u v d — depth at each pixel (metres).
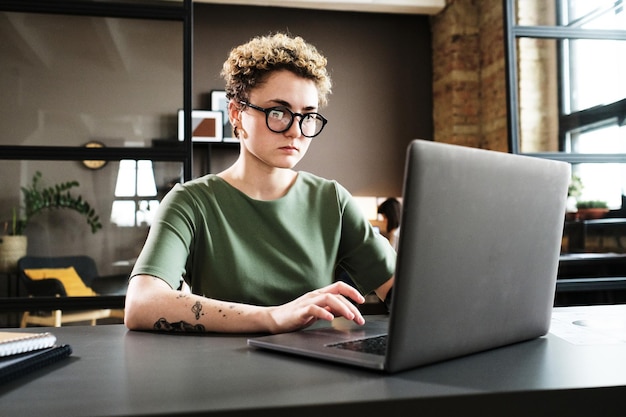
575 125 3.13
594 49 3.17
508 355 0.79
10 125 2.44
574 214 3.09
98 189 2.51
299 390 0.61
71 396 0.61
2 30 2.44
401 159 6.57
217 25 6.24
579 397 0.61
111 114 2.53
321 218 1.45
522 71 3.11
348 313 0.94
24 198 2.45
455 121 6.38
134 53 2.55
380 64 6.59
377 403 0.57
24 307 2.44
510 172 0.76
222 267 1.34
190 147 2.57
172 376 0.69
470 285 0.73
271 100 1.27
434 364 0.73
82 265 2.48
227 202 1.38
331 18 6.51
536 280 0.87
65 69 2.49
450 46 6.38
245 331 1.00
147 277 1.15
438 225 0.66
